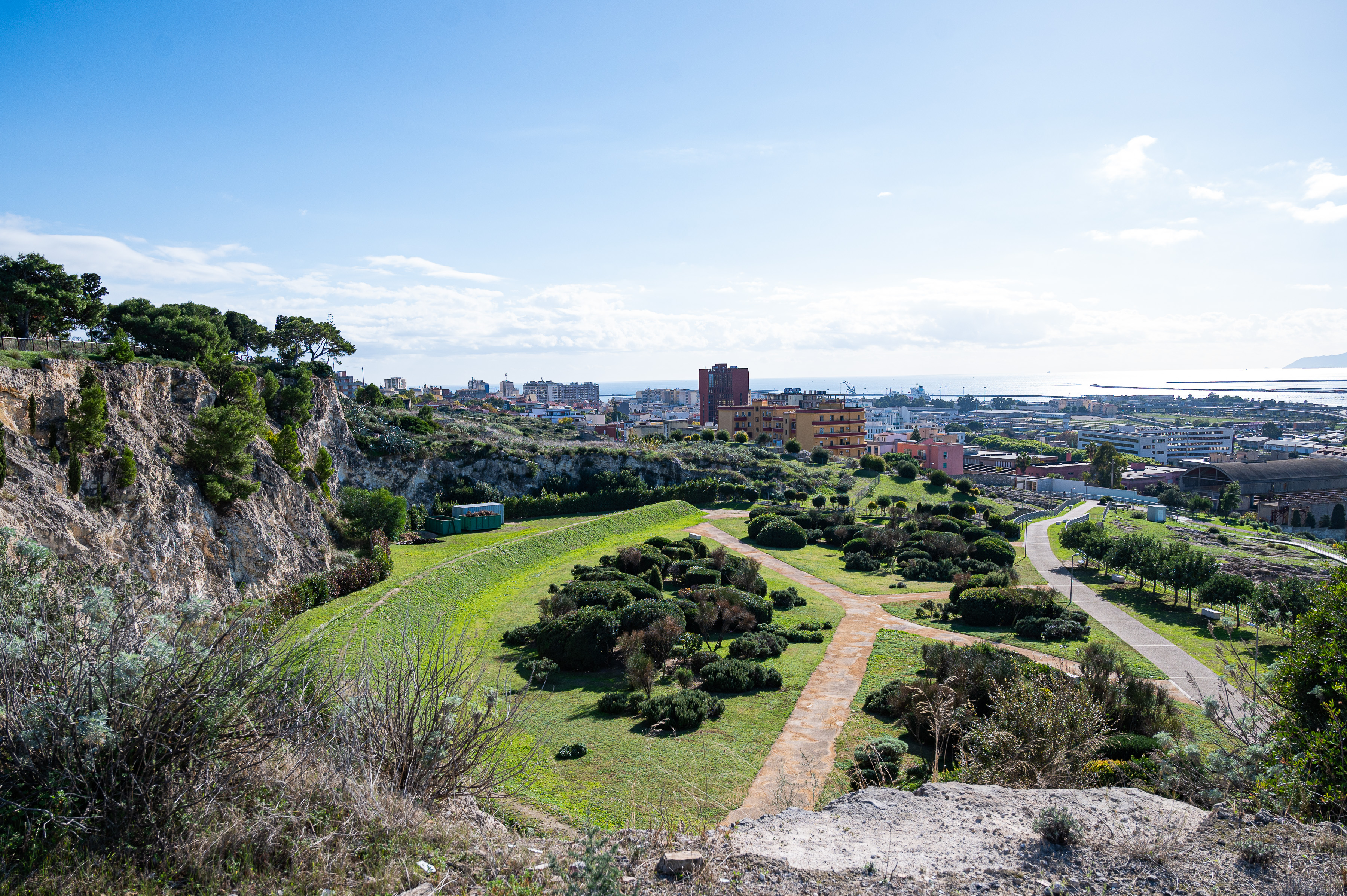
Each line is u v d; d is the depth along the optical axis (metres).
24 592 6.49
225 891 5.15
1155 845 6.03
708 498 82.50
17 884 4.82
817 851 6.25
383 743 7.00
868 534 63.75
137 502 34.97
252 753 6.17
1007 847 6.20
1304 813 7.18
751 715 27.58
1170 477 141.12
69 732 5.45
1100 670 24.61
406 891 5.39
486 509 67.69
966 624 42.22
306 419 58.66
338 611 35.81
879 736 25.00
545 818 15.83
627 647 32.56
